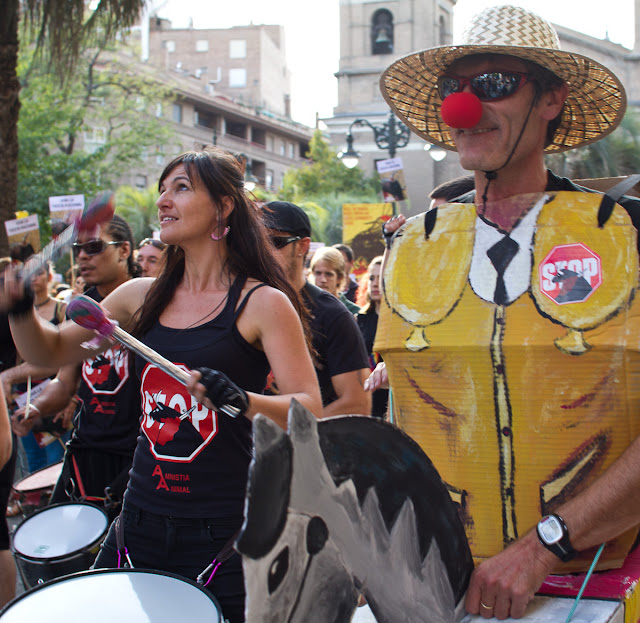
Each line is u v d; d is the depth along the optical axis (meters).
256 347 1.81
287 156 60.34
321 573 1.15
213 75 66.06
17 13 8.73
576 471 1.53
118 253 3.31
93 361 3.01
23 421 3.24
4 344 2.87
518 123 1.64
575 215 1.58
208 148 1.91
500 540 1.57
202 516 1.73
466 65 1.70
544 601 1.50
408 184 34.22
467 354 1.57
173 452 1.75
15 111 8.84
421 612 1.34
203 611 1.48
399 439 1.30
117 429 2.99
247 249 1.86
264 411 1.59
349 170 34.16
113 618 1.45
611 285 1.52
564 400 1.53
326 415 2.79
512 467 1.56
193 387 1.54
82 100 29.09
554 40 1.75
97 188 25.70
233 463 1.74
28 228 6.22
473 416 1.58
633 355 1.50
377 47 35.59
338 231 27.23
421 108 2.03
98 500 2.97
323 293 2.95
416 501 1.33
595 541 1.46
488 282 1.60
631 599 1.54
